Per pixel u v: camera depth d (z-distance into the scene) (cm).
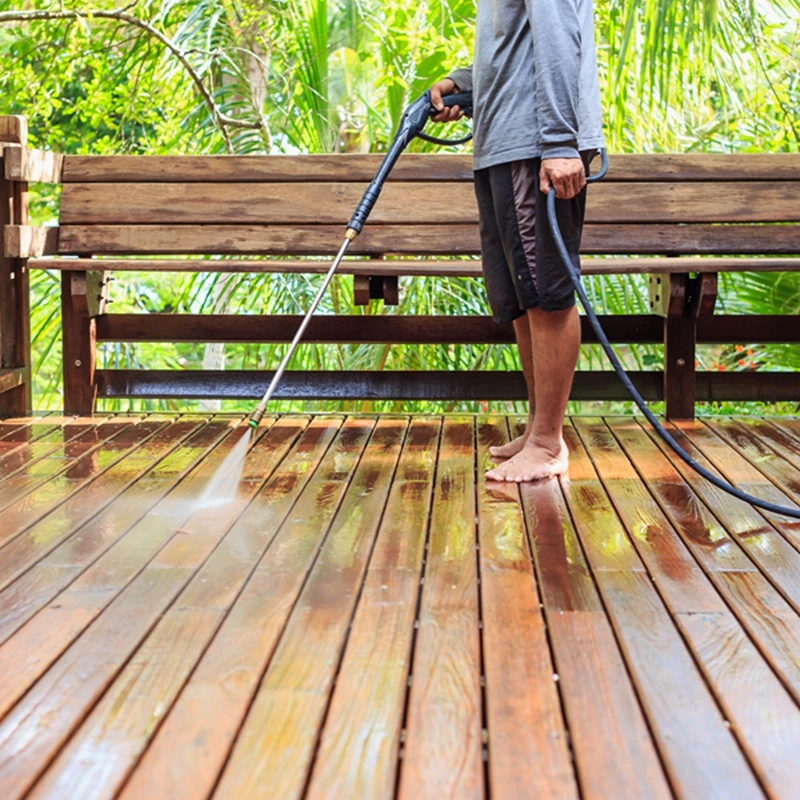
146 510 270
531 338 315
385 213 395
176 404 784
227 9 648
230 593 209
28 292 415
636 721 156
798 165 388
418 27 565
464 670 173
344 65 594
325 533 250
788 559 229
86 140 757
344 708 160
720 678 170
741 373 401
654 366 614
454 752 147
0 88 725
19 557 232
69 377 409
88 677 171
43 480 303
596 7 600
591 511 269
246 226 400
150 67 692
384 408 604
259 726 155
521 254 289
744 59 622
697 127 651
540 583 215
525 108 280
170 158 405
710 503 275
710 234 389
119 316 416
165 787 138
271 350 541
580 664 176
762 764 144
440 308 514
